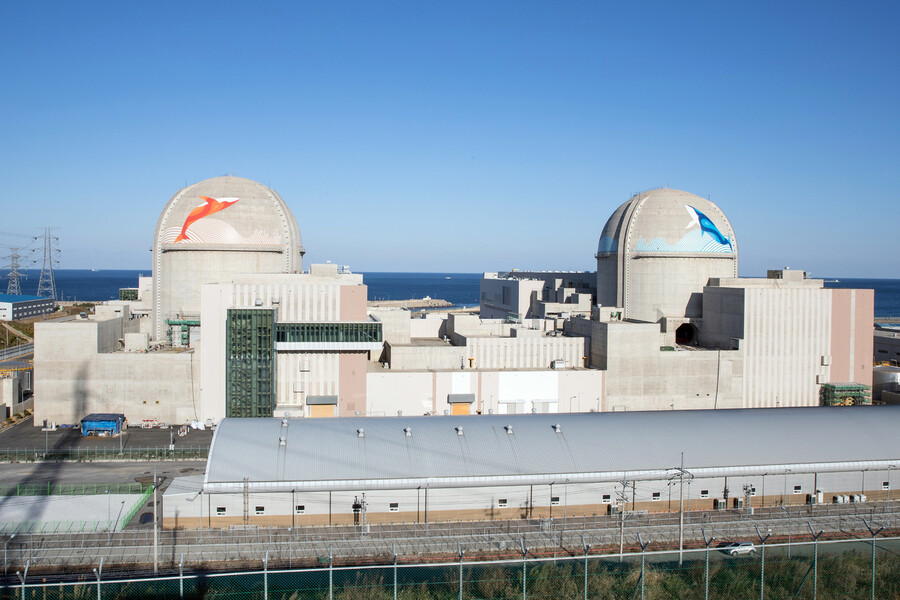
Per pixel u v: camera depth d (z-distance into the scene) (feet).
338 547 166.09
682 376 303.89
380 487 182.19
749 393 311.06
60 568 151.33
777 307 312.91
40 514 183.73
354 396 277.85
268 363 272.10
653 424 215.10
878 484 211.41
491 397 287.89
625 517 186.70
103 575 146.72
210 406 276.00
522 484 188.44
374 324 275.59
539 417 219.82
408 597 138.72
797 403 316.19
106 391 280.10
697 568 152.87
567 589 142.61
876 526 183.11
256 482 178.29
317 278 285.43
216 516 180.65
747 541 171.63
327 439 196.54
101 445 251.80
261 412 272.51
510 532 176.76
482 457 193.26
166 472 222.28
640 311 368.48
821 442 211.41
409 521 186.29
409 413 281.74
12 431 272.51
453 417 217.15
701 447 204.95
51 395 278.26
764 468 199.93
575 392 293.84
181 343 321.52
